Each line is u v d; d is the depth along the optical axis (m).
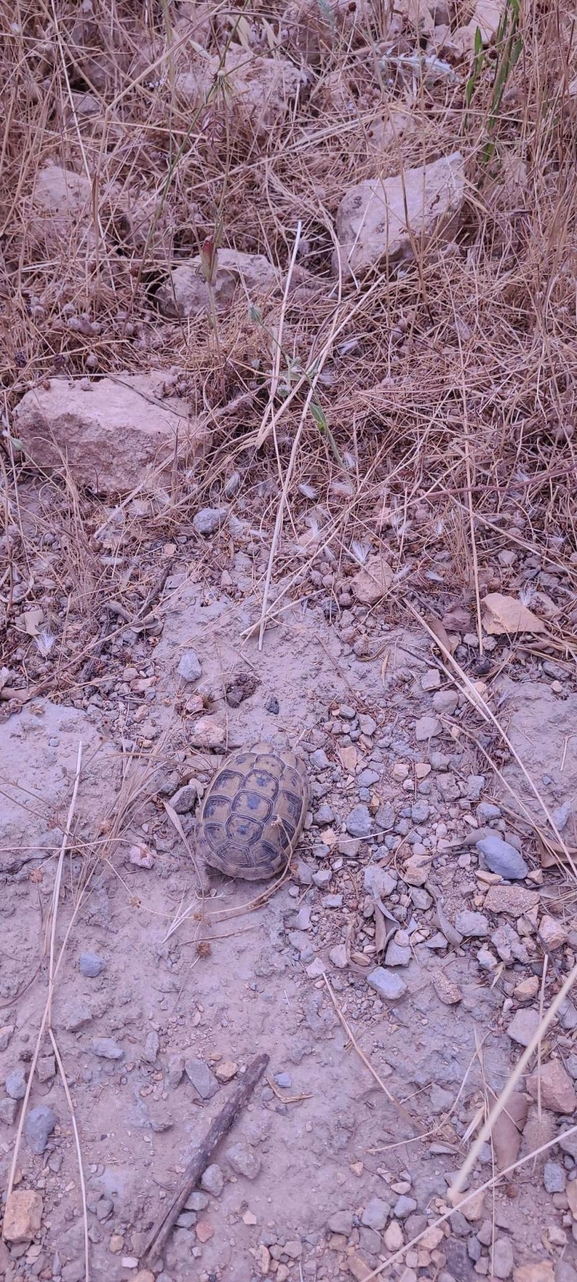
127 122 1.20
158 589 0.93
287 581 0.92
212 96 1.16
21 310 1.09
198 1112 0.69
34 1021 0.73
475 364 1.03
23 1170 0.68
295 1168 0.68
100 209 1.14
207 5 1.18
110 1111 0.70
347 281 1.11
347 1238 0.65
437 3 1.28
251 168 1.17
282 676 0.87
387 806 0.81
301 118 1.20
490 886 0.77
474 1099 0.70
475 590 0.90
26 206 1.15
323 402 1.02
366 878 0.77
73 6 1.26
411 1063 0.71
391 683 0.87
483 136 1.10
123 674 0.89
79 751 0.83
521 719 0.84
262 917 0.76
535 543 0.93
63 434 0.99
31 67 1.24
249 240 1.17
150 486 0.98
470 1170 0.67
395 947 0.74
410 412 1.00
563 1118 0.69
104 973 0.75
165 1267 0.65
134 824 0.80
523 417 1.00
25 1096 0.70
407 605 0.90
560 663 0.86
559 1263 0.64
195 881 0.78
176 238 1.18
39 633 0.91
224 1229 0.66
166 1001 0.73
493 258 1.12
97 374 1.06
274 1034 0.72
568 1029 0.72
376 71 1.11
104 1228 0.66
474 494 0.96
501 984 0.73
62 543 0.97
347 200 1.14
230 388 1.04
